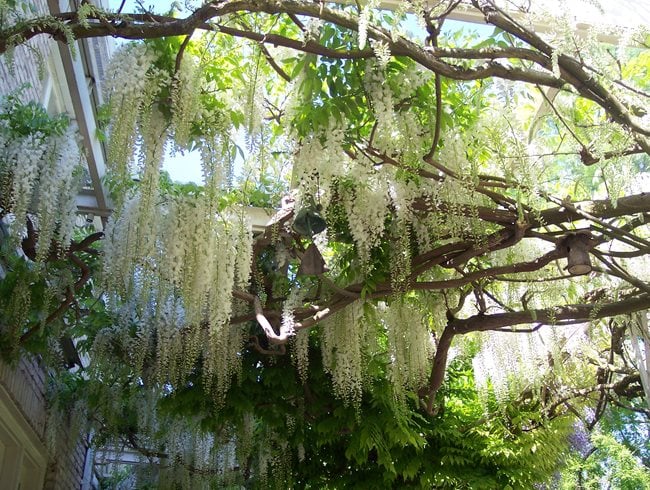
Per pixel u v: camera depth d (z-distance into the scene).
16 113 3.24
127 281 3.57
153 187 2.86
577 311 3.55
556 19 2.84
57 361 4.36
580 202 3.32
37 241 3.30
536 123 3.50
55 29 2.48
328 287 3.88
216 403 4.07
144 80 2.73
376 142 3.12
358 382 3.90
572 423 4.92
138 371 4.21
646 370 4.17
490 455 4.33
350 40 2.81
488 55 2.80
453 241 3.48
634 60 3.78
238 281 3.52
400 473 4.30
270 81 3.41
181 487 5.58
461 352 4.73
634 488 5.95
